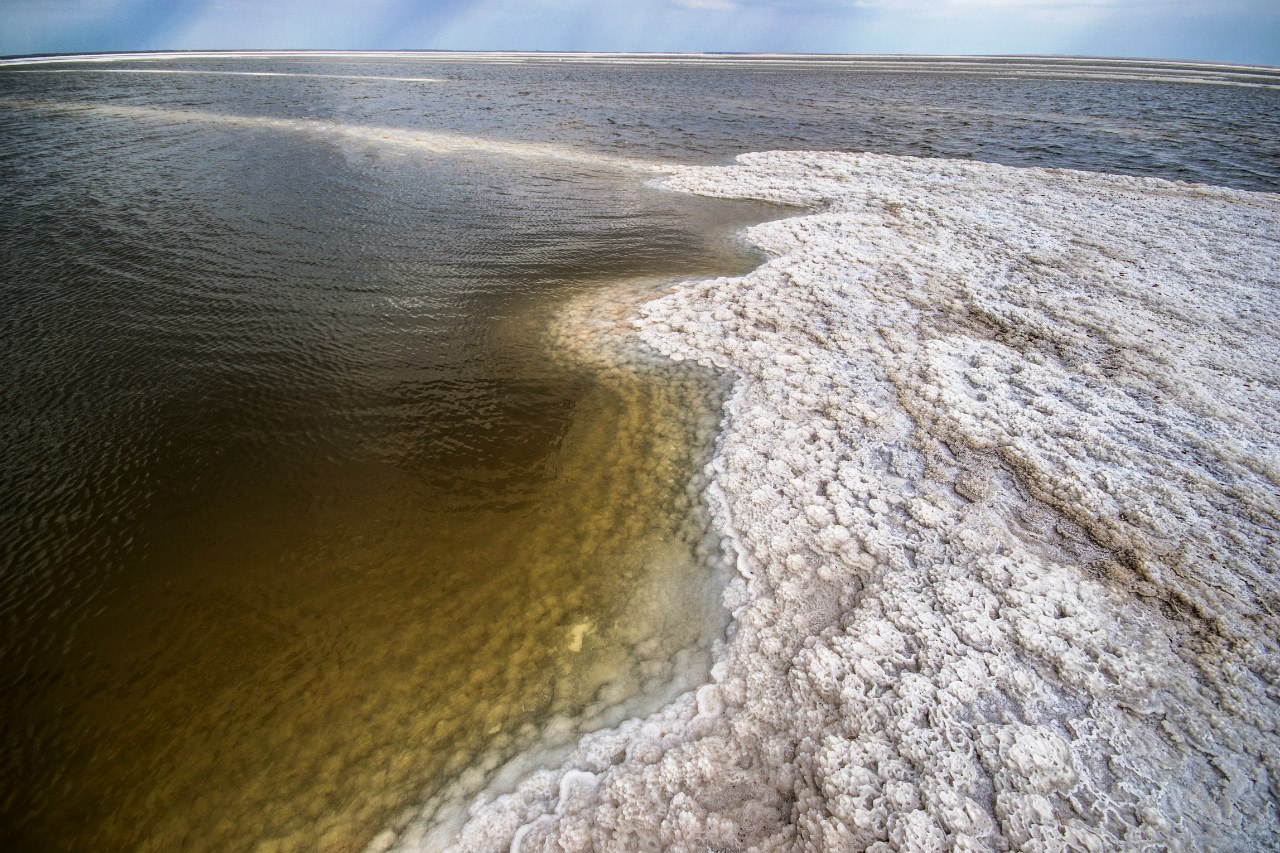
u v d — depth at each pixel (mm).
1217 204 17109
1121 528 6328
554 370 9867
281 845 4184
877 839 3965
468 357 10250
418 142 27172
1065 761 4332
